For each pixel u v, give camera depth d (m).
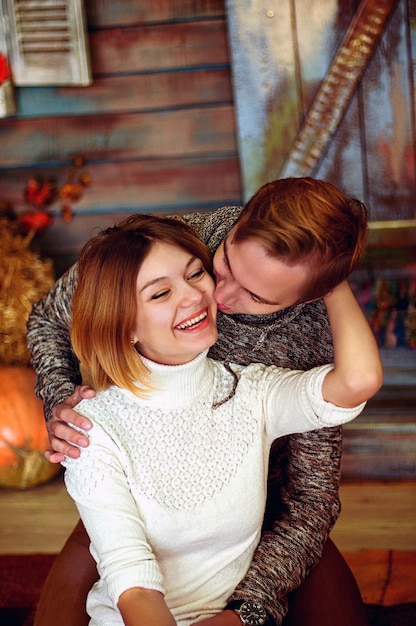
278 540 1.59
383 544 2.78
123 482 1.42
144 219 1.47
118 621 1.45
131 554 1.34
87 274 1.42
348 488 3.13
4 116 3.32
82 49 3.26
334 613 1.55
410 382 3.28
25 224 3.35
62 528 2.96
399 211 3.35
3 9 3.22
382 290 3.40
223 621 1.44
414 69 3.18
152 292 1.40
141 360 1.46
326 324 1.61
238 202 3.48
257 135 3.31
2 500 3.14
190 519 1.46
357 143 3.29
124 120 3.41
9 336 3.20
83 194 3.51
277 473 1.74
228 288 1.41
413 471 3.14
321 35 3.18
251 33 3.20
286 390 1.53
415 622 2.37
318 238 1.31
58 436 1.44
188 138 3.42
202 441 1.50
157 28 3.30
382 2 3.11
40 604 1.61
